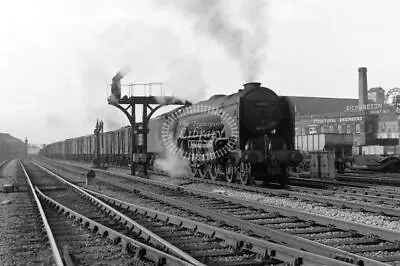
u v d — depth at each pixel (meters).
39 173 31.86
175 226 9.23
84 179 24.78
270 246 6.50
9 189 18.09
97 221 10.24
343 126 59.16
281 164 17.22
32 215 11.65
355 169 33.72
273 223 9.51
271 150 16.97
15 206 13.66
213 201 13.22
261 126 17.78
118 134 40.81
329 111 79.31
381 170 31.22
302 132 65.50
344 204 11.48
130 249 7.18
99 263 6.59
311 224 9.15
